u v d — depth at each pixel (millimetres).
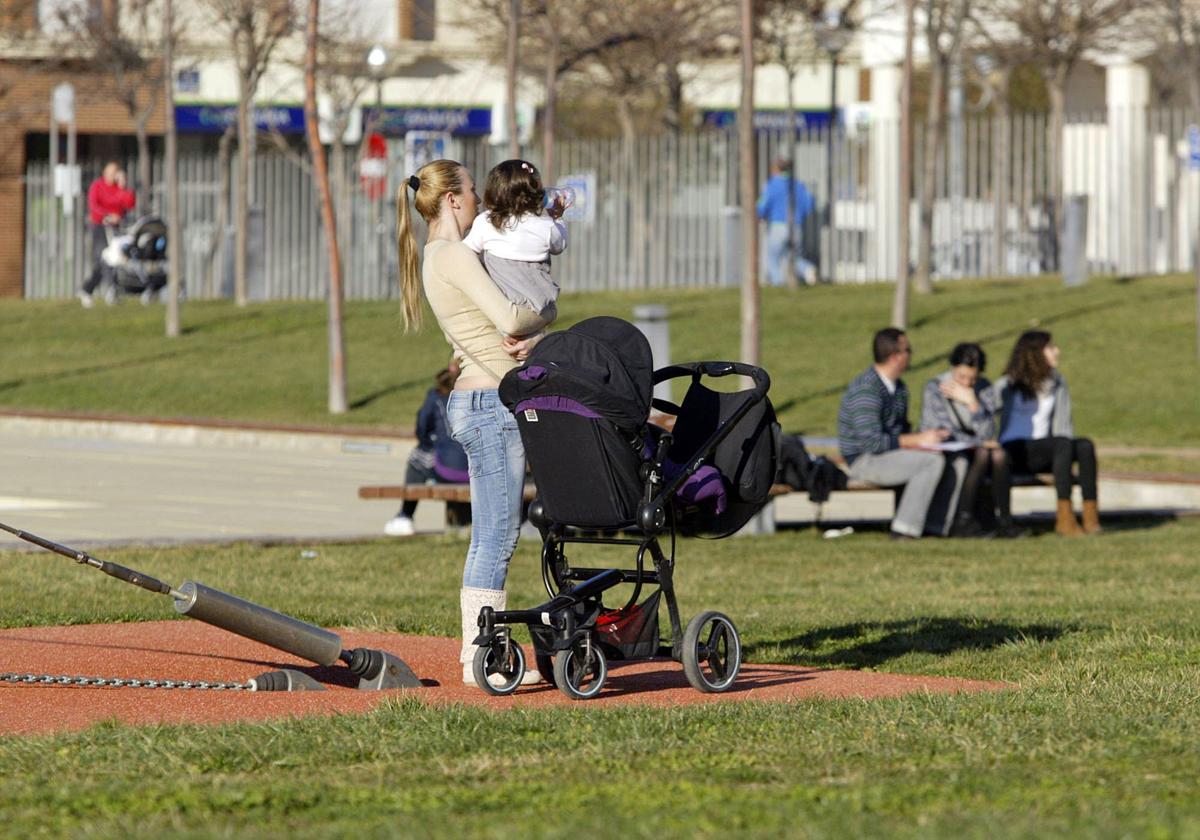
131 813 13305
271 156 107812
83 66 108125
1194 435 57938
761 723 16859
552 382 18797
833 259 93312
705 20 95312
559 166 95562
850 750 15430
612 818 12625
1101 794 13375
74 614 26109
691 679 19859
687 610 28641
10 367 75750
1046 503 51406
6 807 13586
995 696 18547
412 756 15469
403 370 73312
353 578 31938
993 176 96312
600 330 19125
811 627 26094
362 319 83875
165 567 32281
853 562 36312
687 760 15125
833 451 50469
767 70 126000
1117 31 93500
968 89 126188
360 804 13477
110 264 91625
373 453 60219
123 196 94250
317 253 100375
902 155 71312
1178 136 88000
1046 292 80500
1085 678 20375
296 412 66562
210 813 13289
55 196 106250
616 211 94625
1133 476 50594
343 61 98188
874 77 110250
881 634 25281
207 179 105375
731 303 82250
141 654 23094
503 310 19781
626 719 17016
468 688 20672
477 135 121312
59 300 95562
